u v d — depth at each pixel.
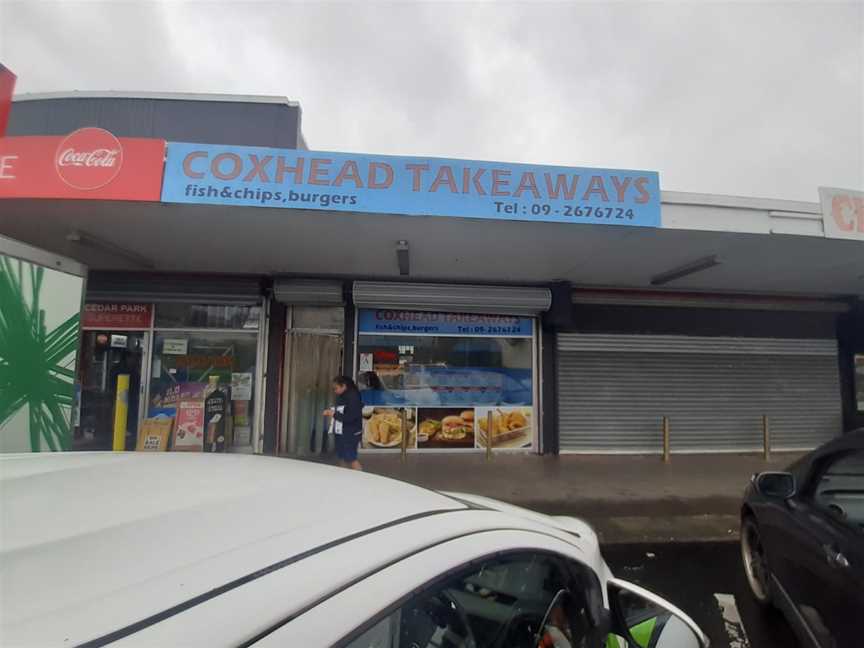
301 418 9.76
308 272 9.52
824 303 11.13
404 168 5.96
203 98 10.87
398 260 8.29
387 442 9.95
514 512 2.45
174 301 9.52
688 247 7.40
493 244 7.36
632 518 6.25
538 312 10.21
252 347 9.78
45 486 1.46
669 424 10.46
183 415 9.29
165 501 1.37
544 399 10.23
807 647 3.16
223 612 0.93
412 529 1.40
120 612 0.89
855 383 11.10
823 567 2.98
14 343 3.89
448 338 10.23
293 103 10.97
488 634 1.41
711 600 4.23
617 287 10.52
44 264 4.15
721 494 7.29
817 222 6.73
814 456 3.48
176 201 5.68
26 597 0.91
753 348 10.91
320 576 1.08
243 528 1.23
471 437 10.15
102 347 9.53
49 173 5.64
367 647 1.02
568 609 1.80
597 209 6.19
